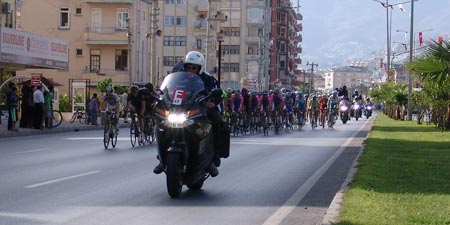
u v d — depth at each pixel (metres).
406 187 12.00
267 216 9.96
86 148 22.34
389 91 68.12
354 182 12.60
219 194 12.15
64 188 12.49
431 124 42.69
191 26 87.25
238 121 32.06
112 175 14.58
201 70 12.49
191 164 11.72
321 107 39.91
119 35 64.38
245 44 99.44
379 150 20.38
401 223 8.40
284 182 13.91
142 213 10.09
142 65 69.12
